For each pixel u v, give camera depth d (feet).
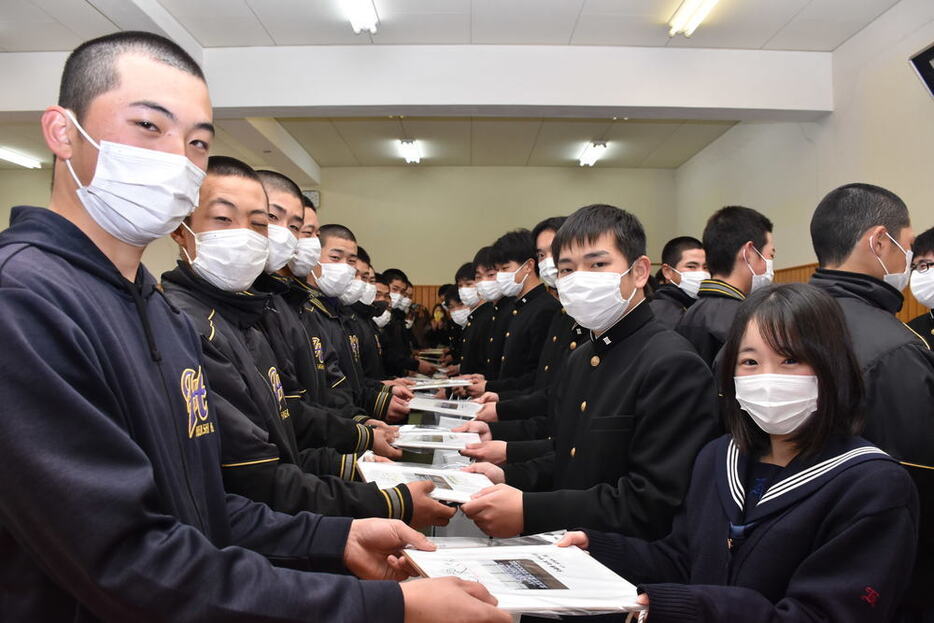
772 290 3.74
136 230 2.97
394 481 4.95
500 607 2.68
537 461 6.15
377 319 18.48
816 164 21.50
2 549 2.41
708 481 4.01
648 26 18.88
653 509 4.35
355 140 31.48
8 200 32.96
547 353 9.43
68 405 2.20
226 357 4.78
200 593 2.26
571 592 2.99
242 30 19.22
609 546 4.09
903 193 16.99
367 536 3.62
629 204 36.88
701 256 10.82
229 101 20.33
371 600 2.46
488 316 16.94
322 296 10.55
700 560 3.78
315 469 5.75
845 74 19.66
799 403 3.49
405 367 19.95
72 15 16.89
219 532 3.34
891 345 4.62
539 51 20.31
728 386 3.90
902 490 3.19
